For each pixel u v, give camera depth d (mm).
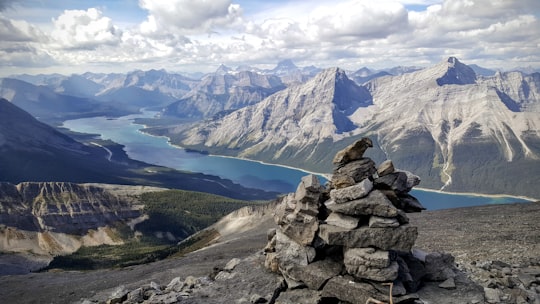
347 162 23688
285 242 24156
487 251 35781
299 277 22734
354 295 20375
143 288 29703
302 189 24109
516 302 20547
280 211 25422
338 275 21875
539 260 29609
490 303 20250
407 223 21328
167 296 26562
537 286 22828
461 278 22703
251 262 30531
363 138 22969
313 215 23406
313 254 23031
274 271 26953
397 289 20109
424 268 22453
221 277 29016
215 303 24453
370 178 23219
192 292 27109
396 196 22672
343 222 21906
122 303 28406
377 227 21031
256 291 24906
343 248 22109
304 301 21719
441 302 20422
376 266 20219
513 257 32156
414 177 23984
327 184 25453
